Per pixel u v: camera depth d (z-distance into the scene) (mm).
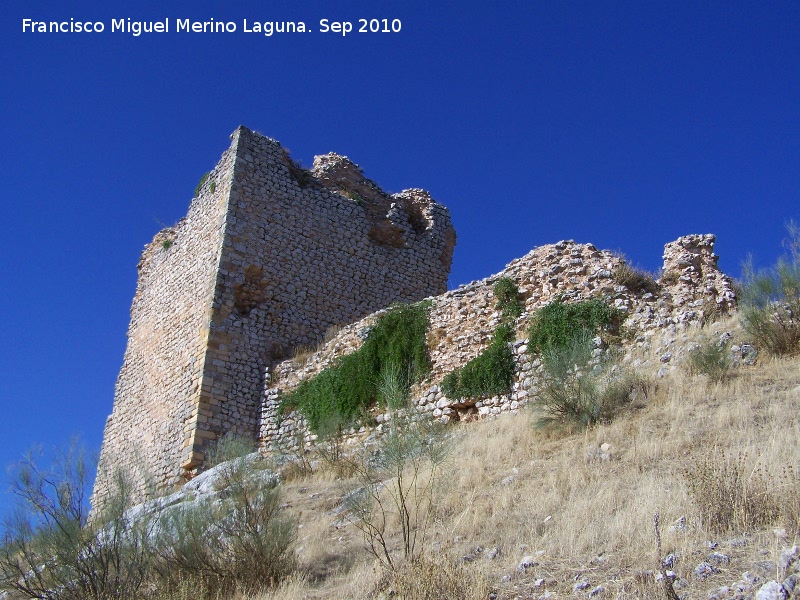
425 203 30266
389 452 10273
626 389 13742
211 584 10273
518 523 9406
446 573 7422
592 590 6770
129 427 26250
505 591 7285
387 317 21078
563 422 13461
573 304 17188
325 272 26125
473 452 13422
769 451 8992
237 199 24906
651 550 7363
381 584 8305
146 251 30328
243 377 23156
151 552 11125
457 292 19969
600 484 9883
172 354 25016
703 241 17422
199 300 24359
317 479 15734
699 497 7898
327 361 22094
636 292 17125
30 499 11422
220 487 13766
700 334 15047
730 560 6676
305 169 27703
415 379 19359
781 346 13922
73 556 10969
